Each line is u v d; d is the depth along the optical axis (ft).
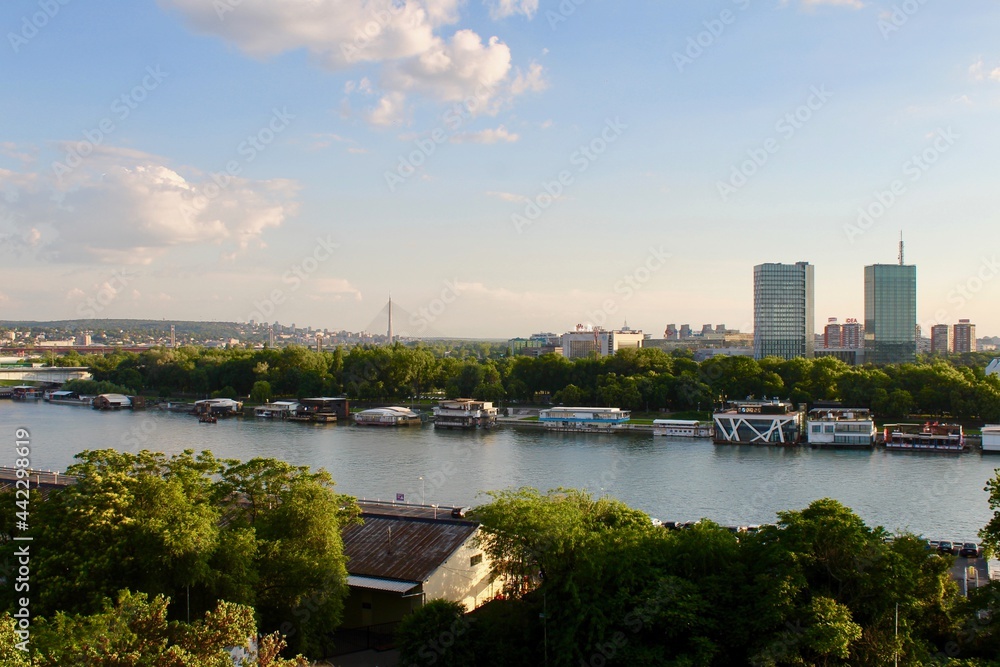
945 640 234.58
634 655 216.33
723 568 239.50
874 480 611.06
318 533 269.03
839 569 221.87
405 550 305.53
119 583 229.86
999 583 231.09
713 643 212.23
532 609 252.62
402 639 244.22
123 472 253.44
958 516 488.85
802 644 206.80
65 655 154.71
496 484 597.93
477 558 316.40
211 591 239.91
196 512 250.37
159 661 150.92
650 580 230.07
